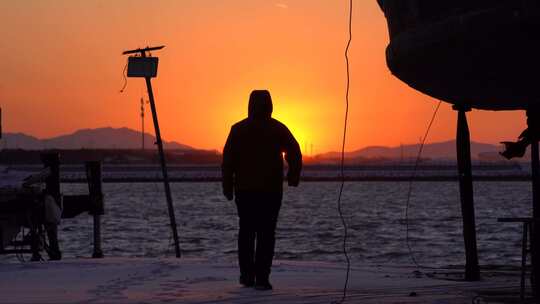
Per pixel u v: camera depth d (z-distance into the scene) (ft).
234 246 134.92
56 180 56.24
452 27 22.85
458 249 122.83
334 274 40.50
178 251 59.16
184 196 513.04
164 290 32.30
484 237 144.25
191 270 40.34
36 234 54.29
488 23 22.00
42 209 54.34
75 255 112.16
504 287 34.32
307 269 42.98
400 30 25.17
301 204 371.15
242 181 33.32
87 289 32.55
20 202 52.85
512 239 138.62
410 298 29.78
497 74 25.05
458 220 219.00
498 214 268.21
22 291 31.86
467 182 39.75
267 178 33.14
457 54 23.86
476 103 30.25
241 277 33.96
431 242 139.23
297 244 140.97
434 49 23.91
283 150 33.73
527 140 29.94
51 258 55.62
